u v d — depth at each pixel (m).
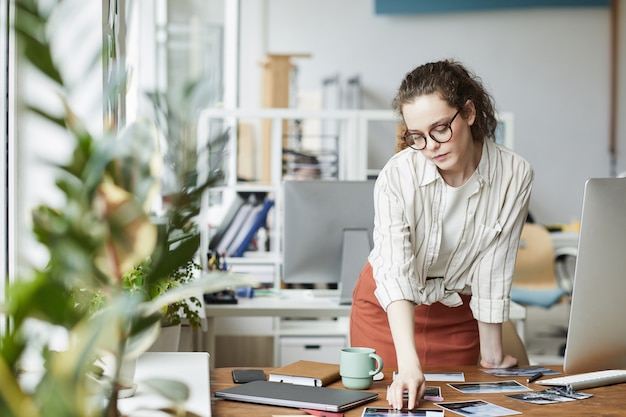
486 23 9.60
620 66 9.66
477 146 2.18
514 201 2.20
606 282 1.79
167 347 2.44
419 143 2.05
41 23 0.65
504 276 2.22
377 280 2.10
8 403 0.67
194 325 2.62
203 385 1.68
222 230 4.57
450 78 2.01
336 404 1.66
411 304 2.05
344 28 9.48
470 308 2.38
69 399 0.67
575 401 1.76
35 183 1.67
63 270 0.69
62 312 0.69
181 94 0.71
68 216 0.68
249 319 3.99
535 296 5.80
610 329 1.83
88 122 1.69
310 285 5.52
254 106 9.20
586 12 9.66
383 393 1.83
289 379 1.90
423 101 2.00
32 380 0.81
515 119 9.67
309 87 9.49
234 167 4.96
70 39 1.79
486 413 1.66
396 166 2.19
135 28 4.04
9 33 1.42
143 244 0.69
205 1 8.84
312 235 3.35
